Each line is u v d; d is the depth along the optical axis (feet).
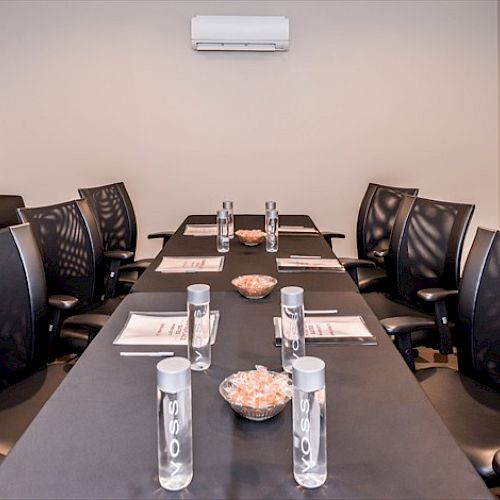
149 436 3.20
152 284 6.51
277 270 7.16
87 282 7.97
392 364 4.21
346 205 12.89
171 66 12.34
